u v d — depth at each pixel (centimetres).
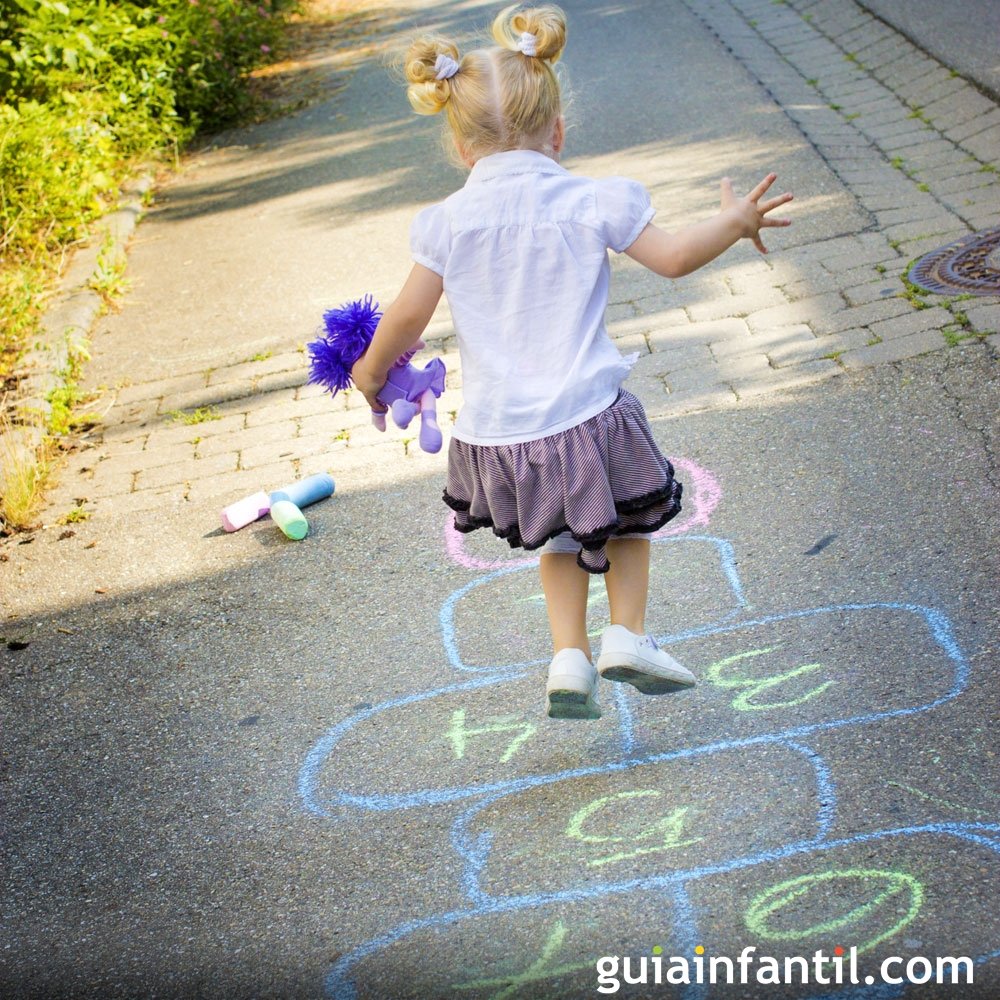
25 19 965
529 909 276
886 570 379
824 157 754
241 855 310
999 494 405
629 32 1118
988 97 804
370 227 788
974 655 334
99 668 403
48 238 808
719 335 556
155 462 542
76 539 486
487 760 329
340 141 992
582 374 276
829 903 263
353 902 288
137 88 1025
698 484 448
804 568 388
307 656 391
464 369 289
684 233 273
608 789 310
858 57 951
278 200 875
